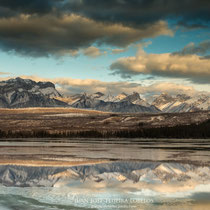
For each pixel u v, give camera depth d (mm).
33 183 32250
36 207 22703
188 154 66125
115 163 50125
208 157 58969
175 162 50875
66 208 22500
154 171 40906
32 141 147000
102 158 58219
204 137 175000
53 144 114375
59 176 36875
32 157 59750
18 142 134875
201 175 37469
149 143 120688
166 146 97625
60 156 62219
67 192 27719
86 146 99500
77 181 33469
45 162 51219
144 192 27594
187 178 35188
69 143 123375
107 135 198000
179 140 154750
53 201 24422
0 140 162250
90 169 43000
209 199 24906
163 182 32844
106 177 36156
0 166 45812
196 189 28875
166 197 25703
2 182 32844
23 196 26094
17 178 35312
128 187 30016
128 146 98625
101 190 28547
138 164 48625
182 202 24000
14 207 22719
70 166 46219
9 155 64250
